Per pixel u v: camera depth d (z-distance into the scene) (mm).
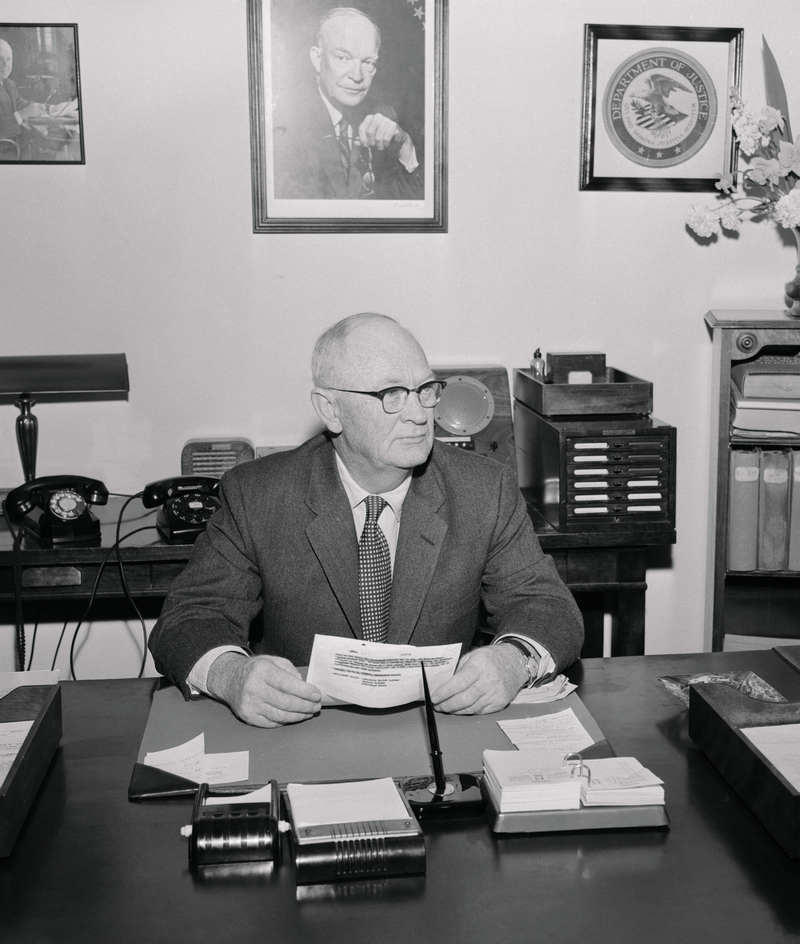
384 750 1420
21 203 2867
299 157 2926
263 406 3053
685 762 1410
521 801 1233
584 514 2697
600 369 2863
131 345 2975
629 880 1140
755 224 3131
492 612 1917
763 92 3055
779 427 2922
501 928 1057
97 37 2811
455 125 2979
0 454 2988
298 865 1134
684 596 3324
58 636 3117
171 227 2928
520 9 2939
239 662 1574
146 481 3051
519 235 3059
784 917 1074
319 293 3018
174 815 1281
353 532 1824
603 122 3012
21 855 1194
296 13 2855
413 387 1733
